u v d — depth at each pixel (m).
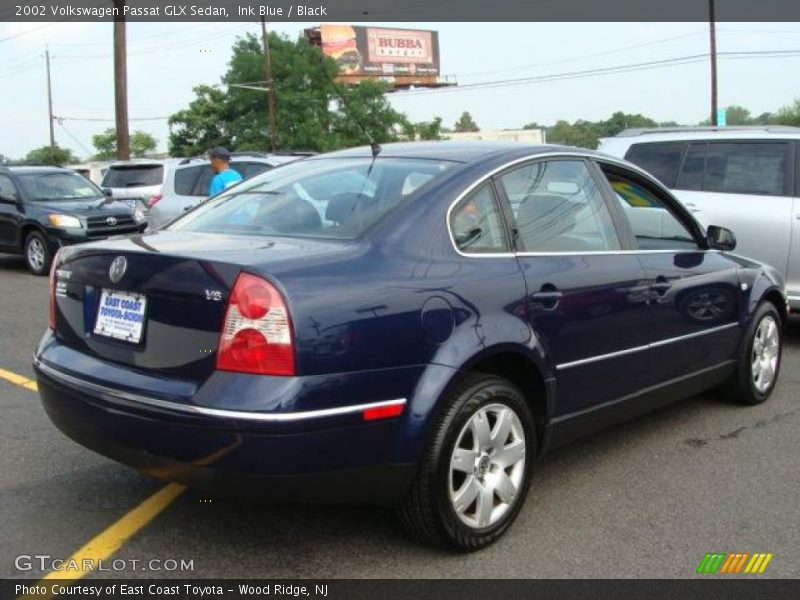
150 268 3.22
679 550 3.53
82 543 3.55
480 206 3.71
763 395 5.73
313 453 2.96
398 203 3.55
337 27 66.19
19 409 5.52
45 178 13.75
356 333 3.05
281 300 2.94
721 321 5.12
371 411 3.09
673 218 4.97
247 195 4.25
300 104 49.91
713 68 34.97
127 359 3.29
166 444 3.04
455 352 3.31
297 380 2.92
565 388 3.89
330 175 4.06
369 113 50.56
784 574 3.34
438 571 3.33
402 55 69.88
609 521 3.81
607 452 4.76
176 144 56.06
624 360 4.25
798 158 7.52
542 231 3.95
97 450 3.38
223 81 54.03
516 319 3.59
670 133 8.48
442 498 3.32
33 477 4.28
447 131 70.69
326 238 3.46
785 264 7.39
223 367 2.97
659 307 4.48
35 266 13.00
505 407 3.57
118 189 17.23
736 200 7.69
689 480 4.33
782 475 4.41
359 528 3.71
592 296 3.99
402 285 3.24
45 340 3.81
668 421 5.35
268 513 3.87
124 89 22.89
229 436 2.90
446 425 3.30
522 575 3.30
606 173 4.52
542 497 4.10
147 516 3.82
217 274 3.02
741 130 8.00
